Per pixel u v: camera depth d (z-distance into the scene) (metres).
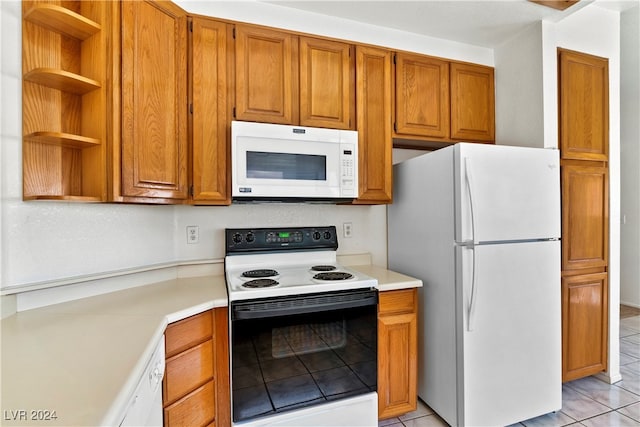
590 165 2.23
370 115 2.04
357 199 2.00
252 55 1.81
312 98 1.92
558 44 2.18
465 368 1.67
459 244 1.69
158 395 1.11
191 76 1.69
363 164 2.02
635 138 4.06
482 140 2.36
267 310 1.46
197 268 1.98
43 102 1.33
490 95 2.39
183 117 1.65
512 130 2.29
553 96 2.11
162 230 1.88
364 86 2.03
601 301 2.25
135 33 1.44
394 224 2.32
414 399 1.84
